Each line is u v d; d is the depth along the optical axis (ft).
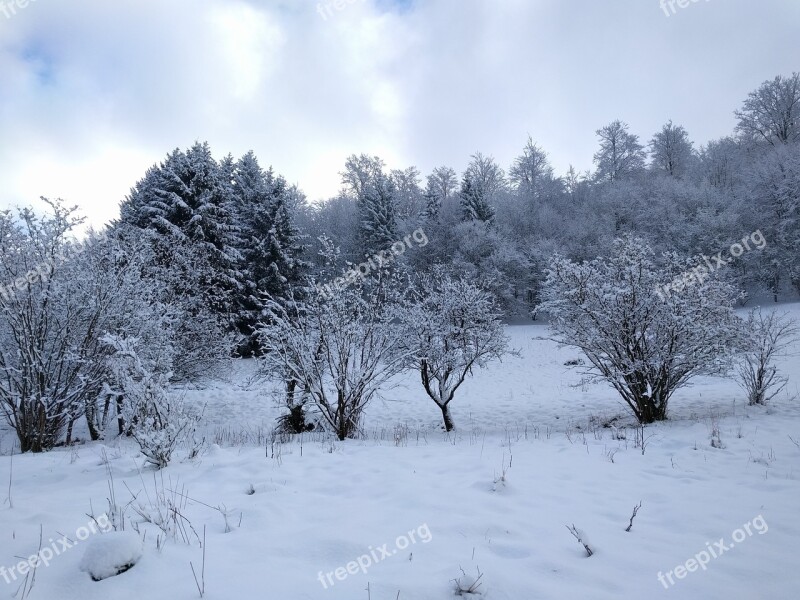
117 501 13.43
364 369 29.91
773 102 129.29
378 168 163.63
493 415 42.63
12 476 17.06
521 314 126.41
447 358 35.53
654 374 29.58
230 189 93.45
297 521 11.94
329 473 16.93
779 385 42.29
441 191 178.50
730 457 19.77
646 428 27.45
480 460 19.12
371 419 43.75
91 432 36.42
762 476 17.06
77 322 29.86
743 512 13.28
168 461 18.10
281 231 93.66
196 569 9.02
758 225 105.60
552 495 14.49
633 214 125.59
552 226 137.80
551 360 73.31
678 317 27.43
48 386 27.99
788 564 10.09
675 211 116.67
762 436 23.12
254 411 50.52
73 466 18.42
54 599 7.96
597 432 27.66
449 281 39.73
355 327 29.58
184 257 52.06
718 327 28.22
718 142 142.10
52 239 28.22
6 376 28.58
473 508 12.99
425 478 16.15
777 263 97.30
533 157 166.30
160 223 71.36
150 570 8.87
